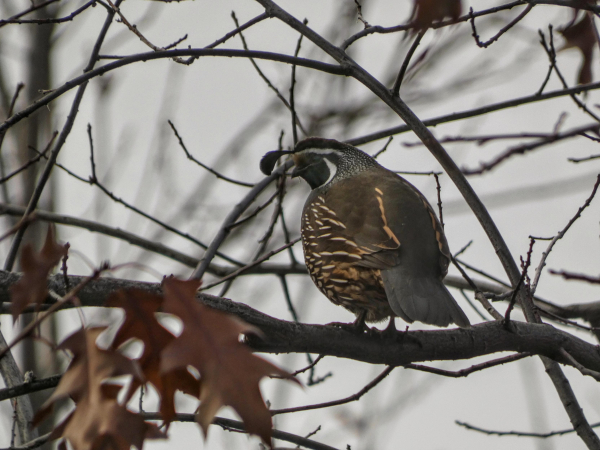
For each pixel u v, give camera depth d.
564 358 10.10
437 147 10.34
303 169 13.33
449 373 9.89
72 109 10.78
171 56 9.38
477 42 9.45
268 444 5.07
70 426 5.24
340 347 9.30
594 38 12.06
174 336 5.73
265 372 5.14
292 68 13.09
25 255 5.95
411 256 10.59
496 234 10.46
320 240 11.48
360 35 10.13
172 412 5.82
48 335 17.92
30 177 18.64
